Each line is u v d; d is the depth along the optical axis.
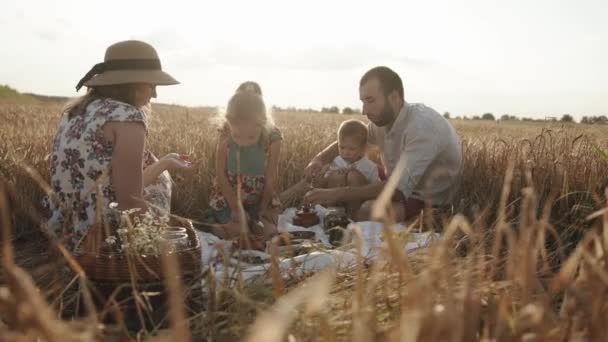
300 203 5.76
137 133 3.37
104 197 3.38
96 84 3.46
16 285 1.42
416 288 1.38
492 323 1.72
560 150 4.97
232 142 4.55
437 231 4.01
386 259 2.15
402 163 1.27
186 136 7.63
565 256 3.38
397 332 1.37
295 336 1.76
